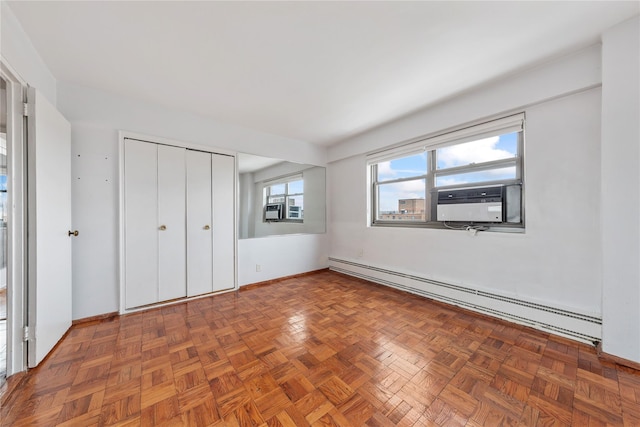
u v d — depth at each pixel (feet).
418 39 6.04
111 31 5.65
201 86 8.16
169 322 8.12
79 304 8.00
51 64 6.87
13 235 5.43
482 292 8.72
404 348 6.55
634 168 5.52
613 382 5.16
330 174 15.49
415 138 10.70
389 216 12.61
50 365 5.76
